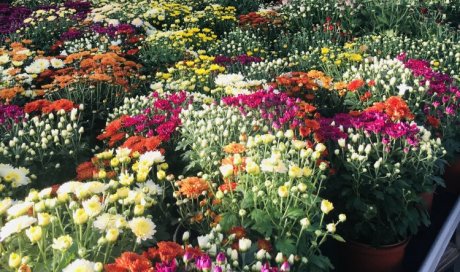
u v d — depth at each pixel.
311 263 2.81
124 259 2.08
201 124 3.94
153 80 6.42
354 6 8.41
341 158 3.71
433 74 5.11
